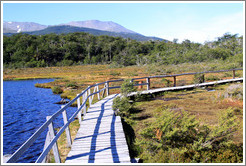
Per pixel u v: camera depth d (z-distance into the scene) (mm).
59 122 11070
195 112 8812
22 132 10133
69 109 13953
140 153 5430
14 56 94938
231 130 5113
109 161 4281
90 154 4656
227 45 68062
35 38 123438
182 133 5297
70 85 25344
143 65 71562
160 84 20984
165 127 5164
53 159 5262
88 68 72500
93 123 7234
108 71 53000
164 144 5262
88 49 111250
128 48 111375
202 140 5215
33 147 8055
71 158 4480
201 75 17438
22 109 14977
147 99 12875
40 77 47625
